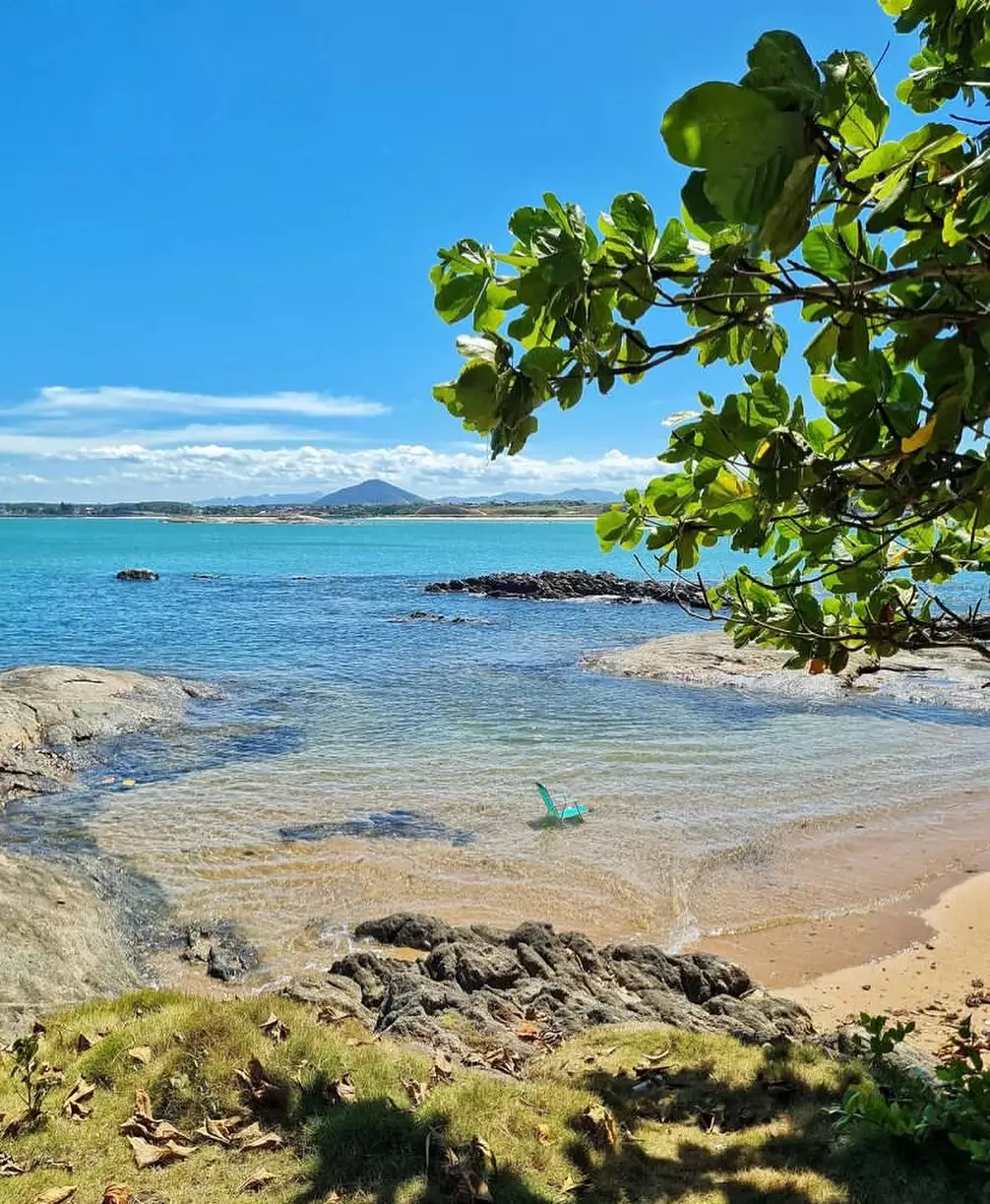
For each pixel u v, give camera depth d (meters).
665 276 2.11
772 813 15.70
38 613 45.22
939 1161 4.56
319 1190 4.52
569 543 145.75
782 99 1.40
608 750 19.70
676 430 2.73
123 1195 4.42
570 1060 6.12
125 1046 5.84
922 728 22.16
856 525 2.76
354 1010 7.34
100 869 12.54
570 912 11.72
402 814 15.28
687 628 40.53
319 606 49.28
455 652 33.69
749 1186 4.52
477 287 2.16
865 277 2.06
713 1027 7.36
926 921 11.66
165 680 25.20
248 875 12.61
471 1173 4.52
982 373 1.89
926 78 2.46
